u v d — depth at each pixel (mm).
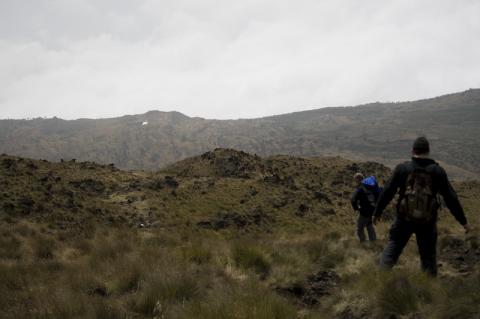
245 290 5961
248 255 8469
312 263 8797
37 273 8922
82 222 24594
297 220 33719
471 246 9273
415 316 4922
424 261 6184
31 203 25766
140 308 5785
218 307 5125
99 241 13367
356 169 53000
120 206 30750
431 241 6070
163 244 14328
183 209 32188
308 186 44594
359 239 11609
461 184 63156
